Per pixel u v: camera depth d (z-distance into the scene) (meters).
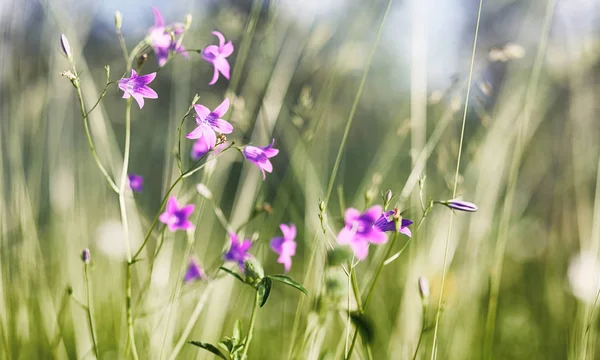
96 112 1.33
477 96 1.28
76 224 1.39
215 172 1.37
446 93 1.29
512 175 1.28
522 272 1.68
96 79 1.83
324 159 1.41
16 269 1.29
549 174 1.87
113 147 1.37
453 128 1.42
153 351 1.19
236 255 1.16
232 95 1.28
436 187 1.44
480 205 1.35
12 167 1.31
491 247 1.41
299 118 1.32
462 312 1.31
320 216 1.10
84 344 1.27
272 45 1.37
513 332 1.43
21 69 1.37
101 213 1.51
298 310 1.19
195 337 1.29
